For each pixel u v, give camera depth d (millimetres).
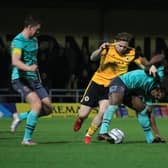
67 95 60750
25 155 20453
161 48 70312
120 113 56312
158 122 47438
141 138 29125
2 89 60531
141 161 19109
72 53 66875
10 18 66062
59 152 21453
